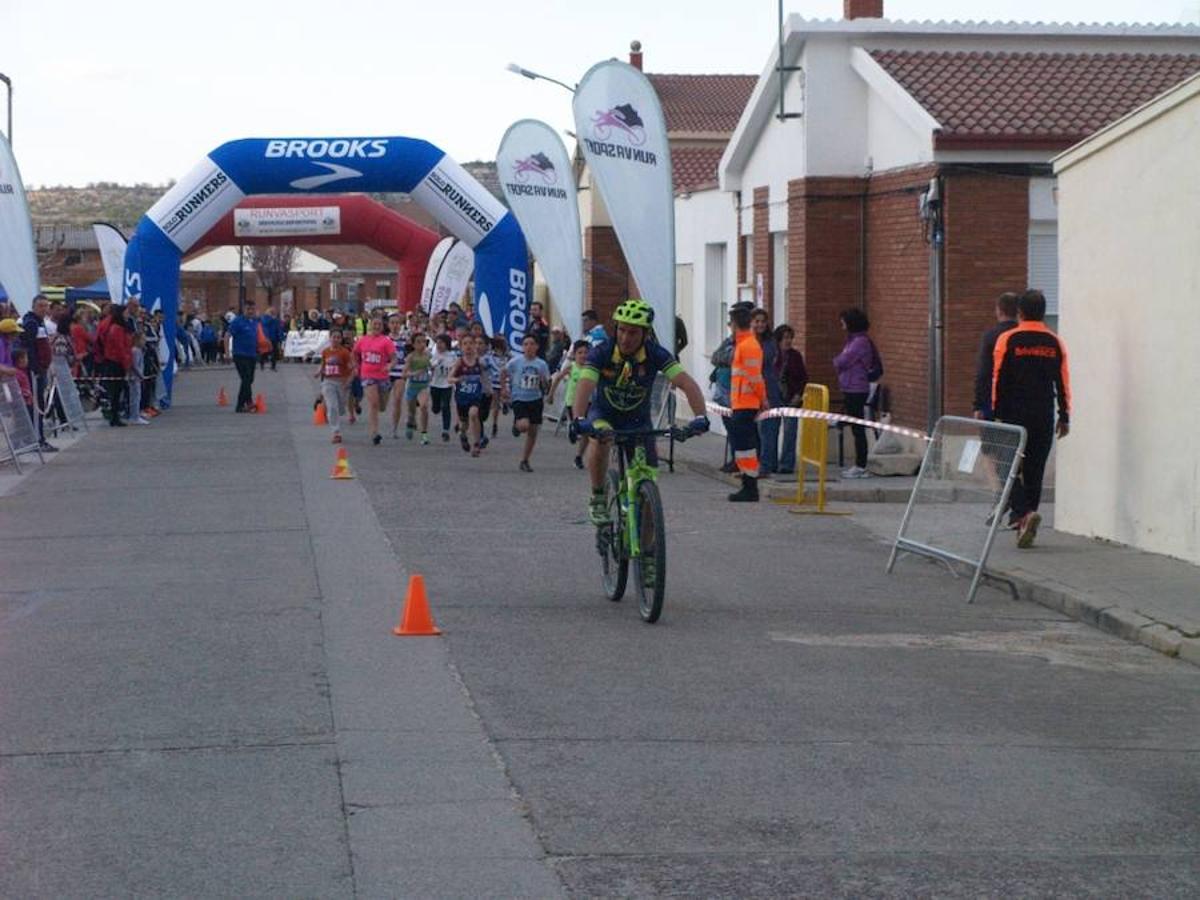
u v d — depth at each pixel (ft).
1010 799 21.01
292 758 22.24
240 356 102.42
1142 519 41.86
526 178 86.33
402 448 76.07
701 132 145.48
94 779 21.17
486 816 19.80
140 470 64.85
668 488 60.59
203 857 18.16
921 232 63.57
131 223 618.85
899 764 22.56
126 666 28.07
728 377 63.67
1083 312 44.73
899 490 56.54
